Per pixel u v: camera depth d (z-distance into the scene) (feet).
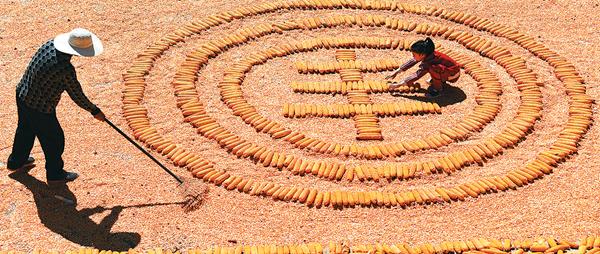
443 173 28.60
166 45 36.60
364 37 37.86
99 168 28.40
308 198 26.99
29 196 26.84
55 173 27.07
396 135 30.94
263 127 30.89
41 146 26.55
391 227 25.91
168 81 34.12
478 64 35.63
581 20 39.93
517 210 26.73
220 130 30.58
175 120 31.42
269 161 28.96
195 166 28.43
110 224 25.75
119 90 33.24
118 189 27.40
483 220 26.25
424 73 32.91
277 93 33.63
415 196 27.09
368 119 31.50
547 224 26.04
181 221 26.03
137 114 31.35
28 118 25.72
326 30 38.68
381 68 35.42
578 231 25.72
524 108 32.32
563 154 29.40
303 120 31.81
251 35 37.76
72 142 29.71
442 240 25.34
